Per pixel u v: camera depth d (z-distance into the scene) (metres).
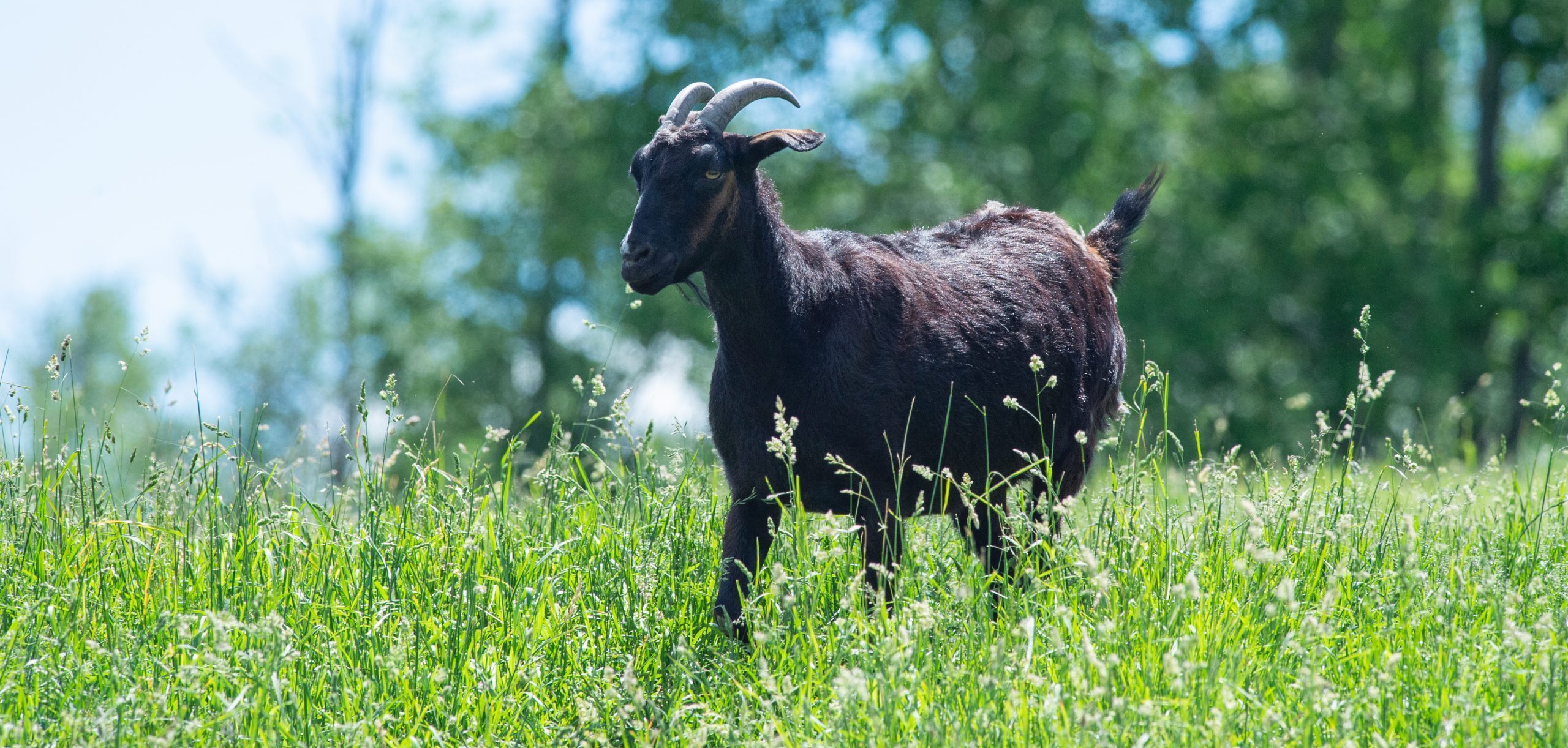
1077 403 23.56
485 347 98.00
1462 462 33.00
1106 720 13.37
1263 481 20.20
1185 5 84.50
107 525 19.77
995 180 85.38
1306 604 17.33
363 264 99.56
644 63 91.06
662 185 19.05
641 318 88.00
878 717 13.79
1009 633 16.12
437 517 19.81
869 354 19.80
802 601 17.08
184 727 14.01
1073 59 82.12
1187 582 13.96
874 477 19.77
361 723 14.24
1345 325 81.56
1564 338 88.00
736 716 15.88
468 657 16.52
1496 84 93.00
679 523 20.83
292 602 17.88
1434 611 16.45
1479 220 88.69
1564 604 17.05
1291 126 86.06
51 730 14.50
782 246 19.72
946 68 86.44
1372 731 13.67
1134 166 84.12
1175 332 77.56
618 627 18.17
